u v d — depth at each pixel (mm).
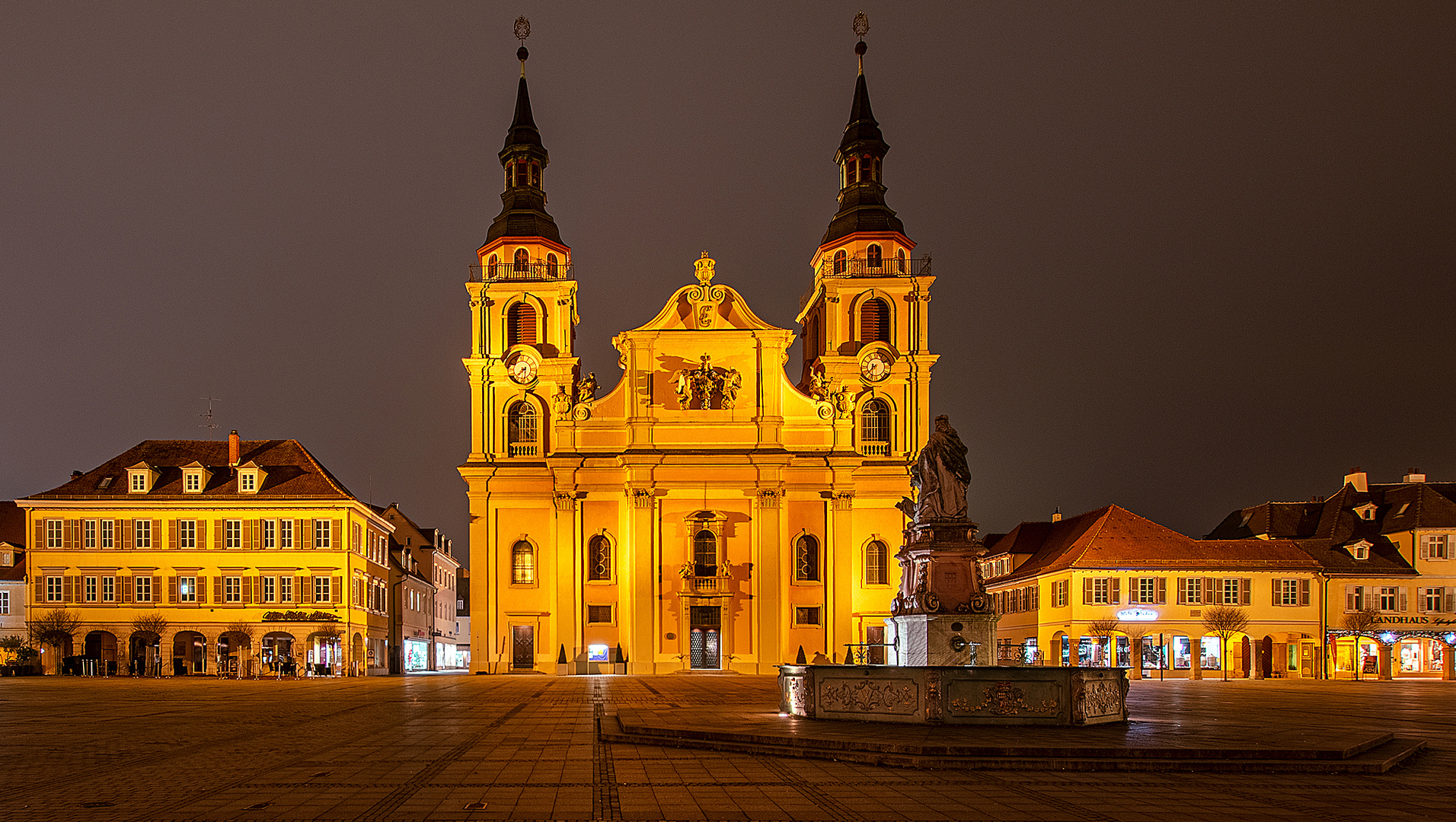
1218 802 15133
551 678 63250
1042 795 15602
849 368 74000
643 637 69438
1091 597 71688
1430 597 76750
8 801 14914
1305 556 74938
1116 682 24297
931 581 27375
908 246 76000
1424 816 14195
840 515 71000
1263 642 74000
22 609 77750
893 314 74375
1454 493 81875
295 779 16953
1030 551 84938
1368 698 43562
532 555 72312
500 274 75188
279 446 79125
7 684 56906
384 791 15820
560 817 13867
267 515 74688
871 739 19938
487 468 72438
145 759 19672
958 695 23062
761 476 70438
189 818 13672
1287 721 25938
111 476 76875
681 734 21891
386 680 63188
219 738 23812
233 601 74188
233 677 68938
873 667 24234
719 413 71438
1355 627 74688
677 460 70438
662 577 70438
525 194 76688
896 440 73562
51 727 26859
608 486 71812
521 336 74938
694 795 15562
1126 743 19562
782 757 19875
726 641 70000
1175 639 72000
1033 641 77375
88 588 74062
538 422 73500
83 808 14383
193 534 74625
